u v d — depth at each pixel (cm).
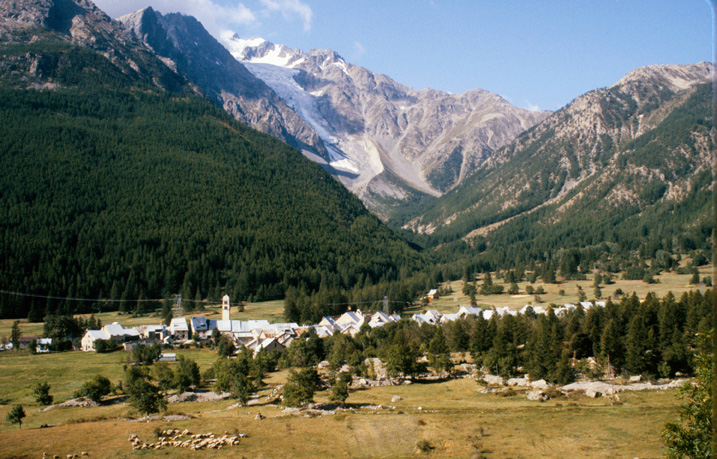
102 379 10950
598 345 13250
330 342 16100
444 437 7700
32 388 11406
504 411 9131
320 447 7394
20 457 7025
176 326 19538
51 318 18538
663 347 12225
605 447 7019
